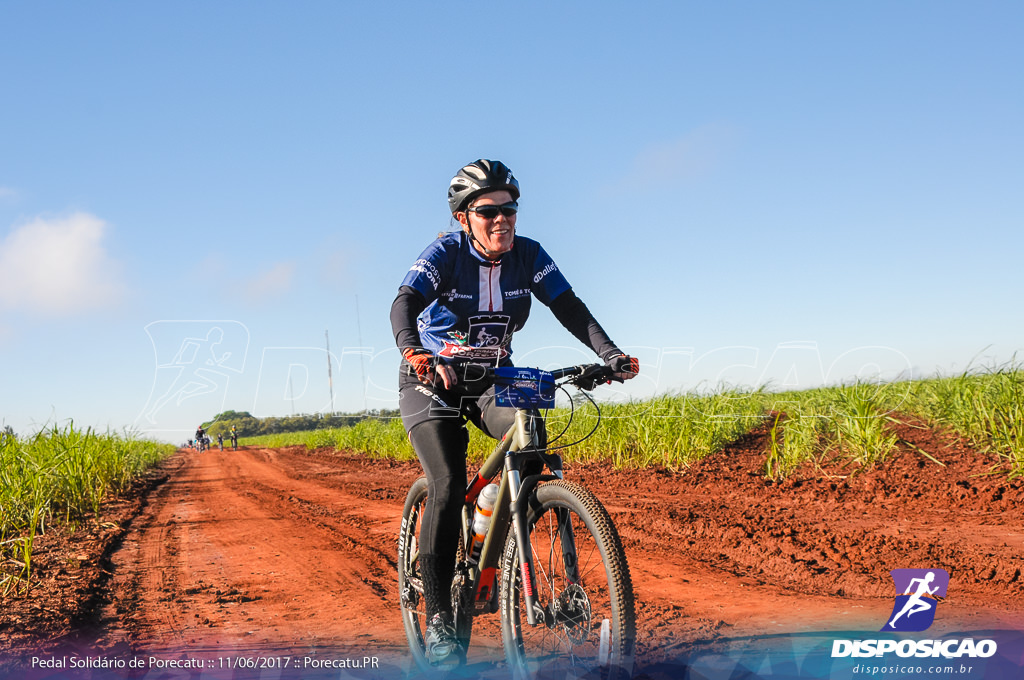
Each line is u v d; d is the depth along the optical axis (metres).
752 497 7.24
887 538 5.07
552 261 3.41
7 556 5.59
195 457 30.62
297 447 35.06
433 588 3.05
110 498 10.64
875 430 7.90
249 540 6.87
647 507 7.00
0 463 6.86
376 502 9.45
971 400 8.19
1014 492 5.97
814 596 4.02
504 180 3.10
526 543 2.70
